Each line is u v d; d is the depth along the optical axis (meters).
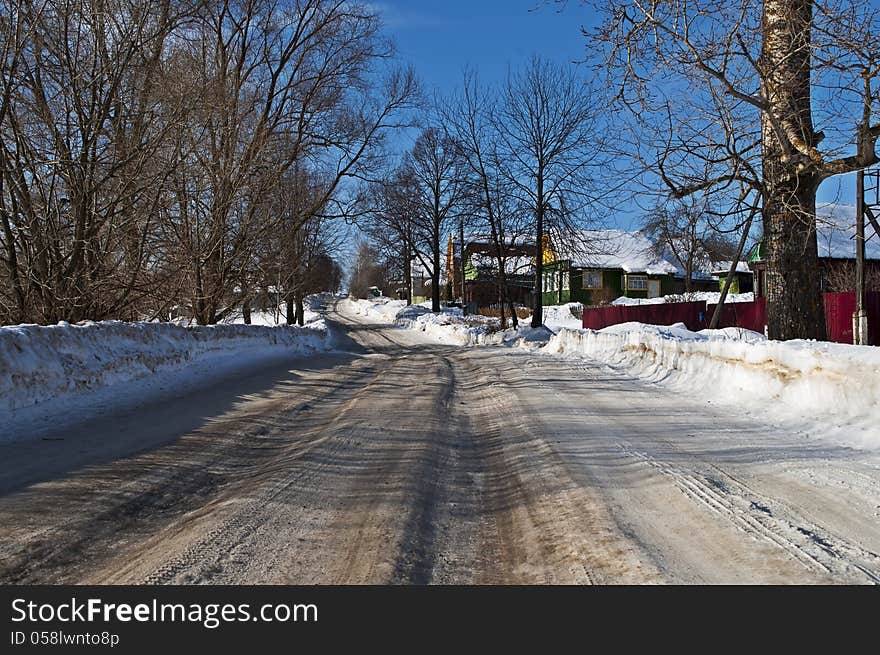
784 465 5.75
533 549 4.20
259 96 22.30
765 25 9.00
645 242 57.47
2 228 12.20
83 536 4.29
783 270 10.62
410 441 7.50
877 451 6.14
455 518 4.98
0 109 11.64
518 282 43.44
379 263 55.66
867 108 8.19
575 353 19.80
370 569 3.81
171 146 15.45
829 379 7.72
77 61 12.91
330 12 24.22
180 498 5.34
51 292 12.73
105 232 14.16
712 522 4.39
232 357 16.39
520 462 6.46
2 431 7.08
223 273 19.97
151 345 12.16
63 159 12.35
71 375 8.98
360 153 27.08
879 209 12.52
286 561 3.93
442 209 47.97
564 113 29.83
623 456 6.31
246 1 21.78
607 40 9.03
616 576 3.63
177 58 16.47
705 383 10.66
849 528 4.19
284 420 9.11
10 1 11.41
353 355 23.48
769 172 10.05
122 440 7.13
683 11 8.26
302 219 25.69
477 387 13.23
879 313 18.28
